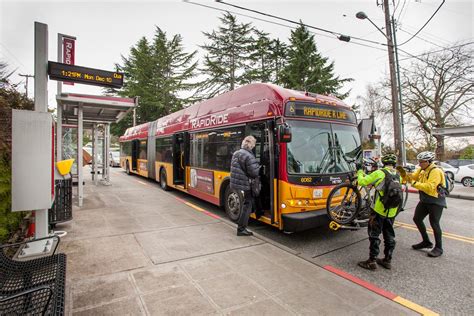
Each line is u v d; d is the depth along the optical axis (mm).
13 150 3975
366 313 2953
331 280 3678
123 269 3783
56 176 5422
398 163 13945
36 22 4676
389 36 13906
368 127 6691
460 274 4062
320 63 26688
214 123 7637
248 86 6516
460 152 28250
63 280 2516
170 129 10875
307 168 5277
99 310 2834
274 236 5758
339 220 5000
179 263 4039
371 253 4203
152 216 6789
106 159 12703
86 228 5629
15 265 2805
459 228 6605
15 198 3998
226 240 5129
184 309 2893
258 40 31656
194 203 8828
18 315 2109
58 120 8117
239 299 3125
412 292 3520
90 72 5387
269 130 5383
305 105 5500
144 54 37469
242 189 5309
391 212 4121
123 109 9273
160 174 11828
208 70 32406
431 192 4715
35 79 4680
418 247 5094
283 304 3055
